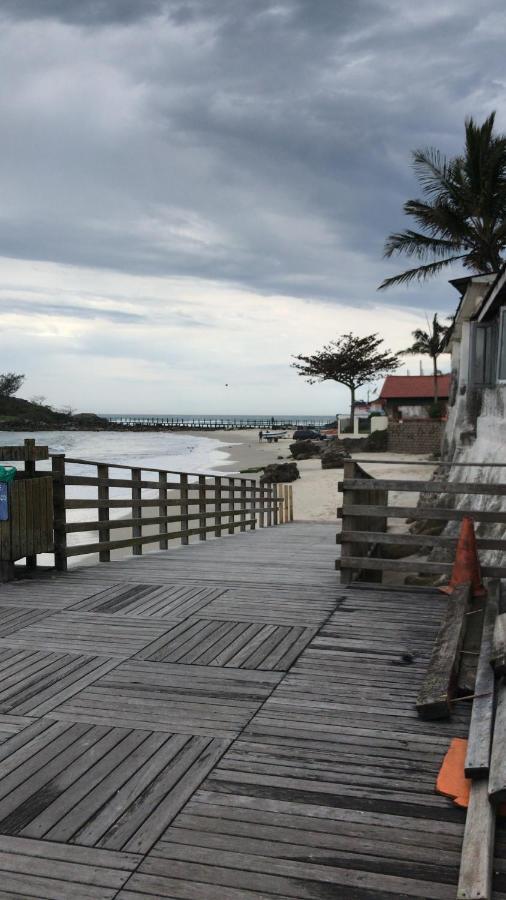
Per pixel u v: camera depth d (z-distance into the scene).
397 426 39.41
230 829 2.66
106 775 3.05
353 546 7.25
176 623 5.34
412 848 2.53
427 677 3.88
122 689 4.01
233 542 11.46
